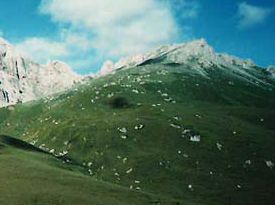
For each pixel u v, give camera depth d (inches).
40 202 3683.6
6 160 4847.4
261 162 6988.2
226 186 6200.8
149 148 7293.3
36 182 4178.2
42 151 6230.3
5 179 4153.5
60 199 3796.8
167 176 6417.3
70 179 4463.6
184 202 4709.6
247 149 7377.0
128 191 4495.6
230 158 7042.3
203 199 5816.9
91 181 4562.0
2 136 6136.8
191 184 6210.6
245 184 6314.0
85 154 7332.7
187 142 7450.8
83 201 3843.5
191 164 6791.3
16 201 3619.6
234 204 5733.3
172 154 7066.9
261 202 5826.8
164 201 4468.5
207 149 7273.6
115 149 7313.0
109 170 6697.8
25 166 4699.8
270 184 6363.2
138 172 6545.3
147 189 6067.9
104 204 3875.5
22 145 6033.5
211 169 6673.2
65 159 6555.1
